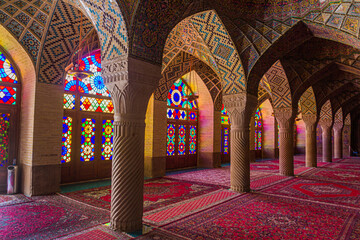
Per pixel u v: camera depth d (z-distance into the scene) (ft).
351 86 30.19
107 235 8.89
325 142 36.73
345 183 19.65
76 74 13.42
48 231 9.28
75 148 18.75
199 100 29.22
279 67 20.98
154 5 9.43
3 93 15.39
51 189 15.24
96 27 9.98
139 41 9.29
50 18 13.57
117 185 9.27
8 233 9.08
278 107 22.82
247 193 15.69
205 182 19.31
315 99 28.68
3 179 15.39
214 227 9.95
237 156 16.11
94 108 19.98
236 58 15.44
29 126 14.88
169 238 8.79
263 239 8.91
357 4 12.09
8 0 12.45
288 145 22.89
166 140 23.41
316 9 13.41
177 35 17.19
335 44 19.49
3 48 15.30
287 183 19.30
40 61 14.58
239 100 15.76
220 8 13.65
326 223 10.57
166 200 13.88
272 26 14.69
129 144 9.27
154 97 21.91
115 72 9.30
